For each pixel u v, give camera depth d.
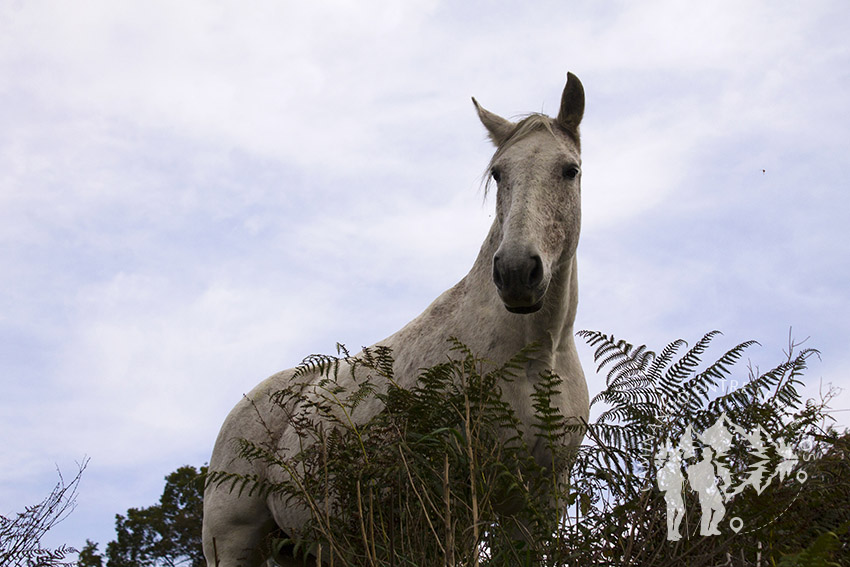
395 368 4.34
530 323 3.88
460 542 2.77
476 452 2.99
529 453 3.68
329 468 3.15
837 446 3.05
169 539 13.52
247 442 3.54
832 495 2.78
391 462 3.07
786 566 2.22
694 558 2.65
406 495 3.01
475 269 4.30
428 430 3.17
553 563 2.72
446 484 2.66
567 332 4.09
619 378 3.22
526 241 3.58
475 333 4.04
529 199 3.77
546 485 3.27
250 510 4.94
